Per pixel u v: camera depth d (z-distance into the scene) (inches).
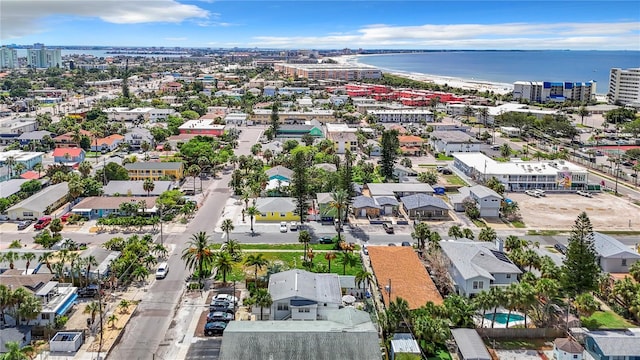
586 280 3339.1
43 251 3868.1
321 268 3922.2
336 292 3307.1
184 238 4576.8
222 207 5502.0
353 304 3393.2
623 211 5585.6
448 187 6294.3
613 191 6353.3
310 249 4362.7
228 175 6899.6
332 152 7854.3
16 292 3014.3
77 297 3449.8
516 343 3038.9
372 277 3725.4
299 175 5059.1
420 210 5265.8
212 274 3843.5
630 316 3319.4
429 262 4030.5
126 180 6210.6
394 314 2989.7
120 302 3383.4
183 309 3346.5
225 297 3415.4
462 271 3531.0
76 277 3572.8
